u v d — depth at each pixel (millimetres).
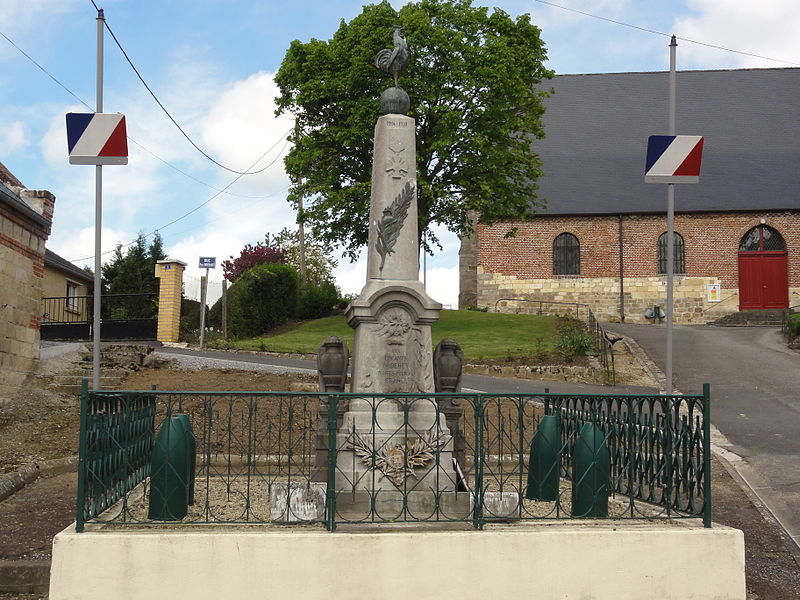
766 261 35625
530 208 30703
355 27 25078
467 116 25625
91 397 6211
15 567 6387
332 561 5844
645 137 39031
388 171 8453
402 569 5879
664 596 6023
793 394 16688
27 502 8422
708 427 6375
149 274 37344
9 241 13758
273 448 10906
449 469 7625
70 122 9375
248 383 14938
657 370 20500
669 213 9516
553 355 20938
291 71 25891
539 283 36156
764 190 36062
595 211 35969
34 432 11602
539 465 7316
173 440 6395
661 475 6965
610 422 7531
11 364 13852
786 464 10727
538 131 28000
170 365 17078
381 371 8055
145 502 7336
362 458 7535
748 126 39094
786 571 7051
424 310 8180
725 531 6137
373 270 8352
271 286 30141
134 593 5723
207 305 29250
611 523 6539
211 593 5758
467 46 24641
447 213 26609
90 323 23734
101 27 9945
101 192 9445
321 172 26391
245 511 7285
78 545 5730
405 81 24094
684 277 35688
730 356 22750
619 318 35594
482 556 5934
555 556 5984
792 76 40938
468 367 19562
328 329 28766
